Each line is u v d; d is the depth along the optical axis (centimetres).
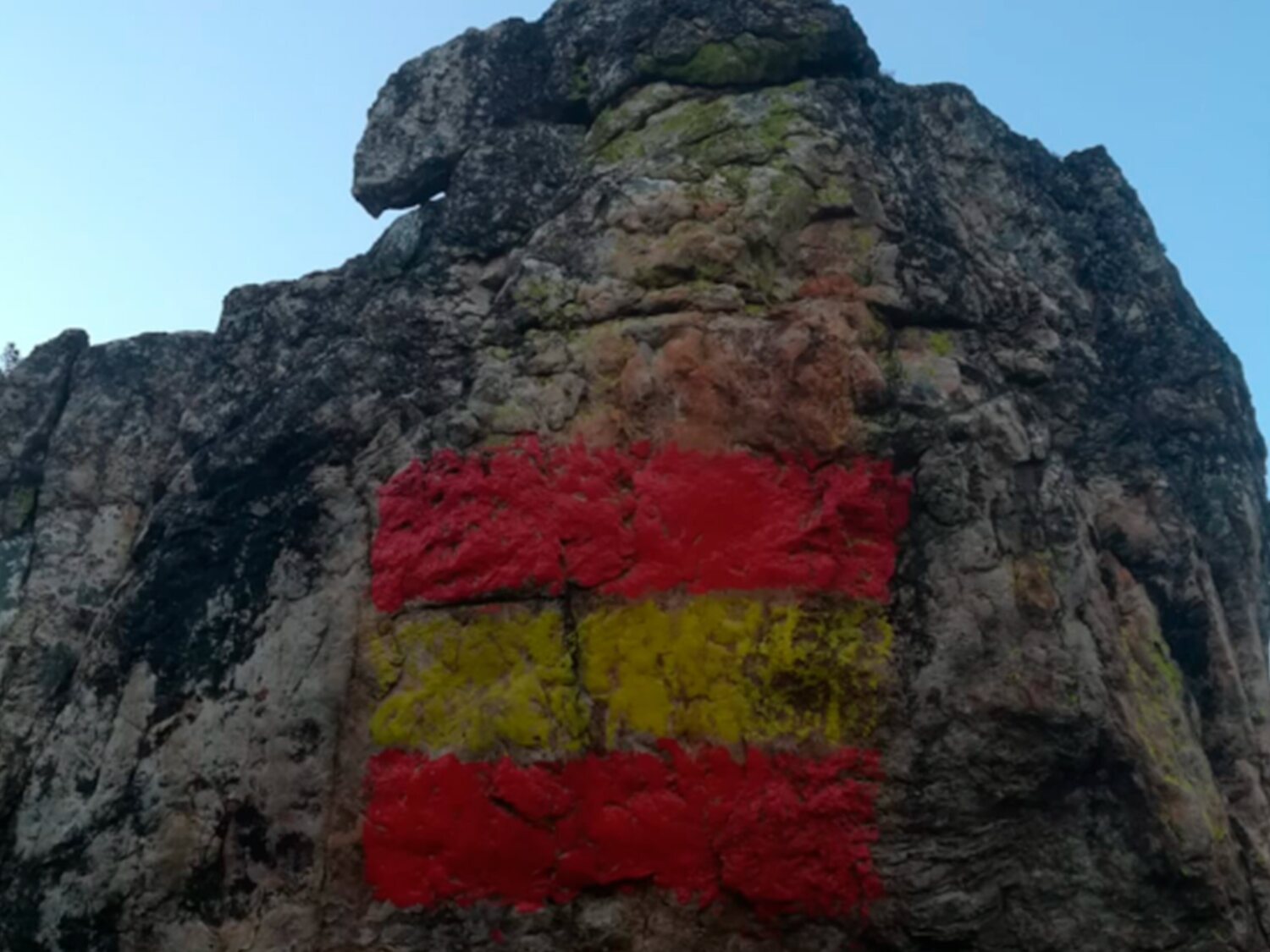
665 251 712
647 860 616
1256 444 827
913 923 601
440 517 692
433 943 614
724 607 653
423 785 636
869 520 662
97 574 811
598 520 674
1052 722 626
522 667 653
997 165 814
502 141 805
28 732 762
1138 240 826
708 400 682
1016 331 750
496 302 745
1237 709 710
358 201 855
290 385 761
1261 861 667
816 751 626
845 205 720
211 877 652
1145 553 723
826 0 788
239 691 686
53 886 671
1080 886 611
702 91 771
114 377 866
